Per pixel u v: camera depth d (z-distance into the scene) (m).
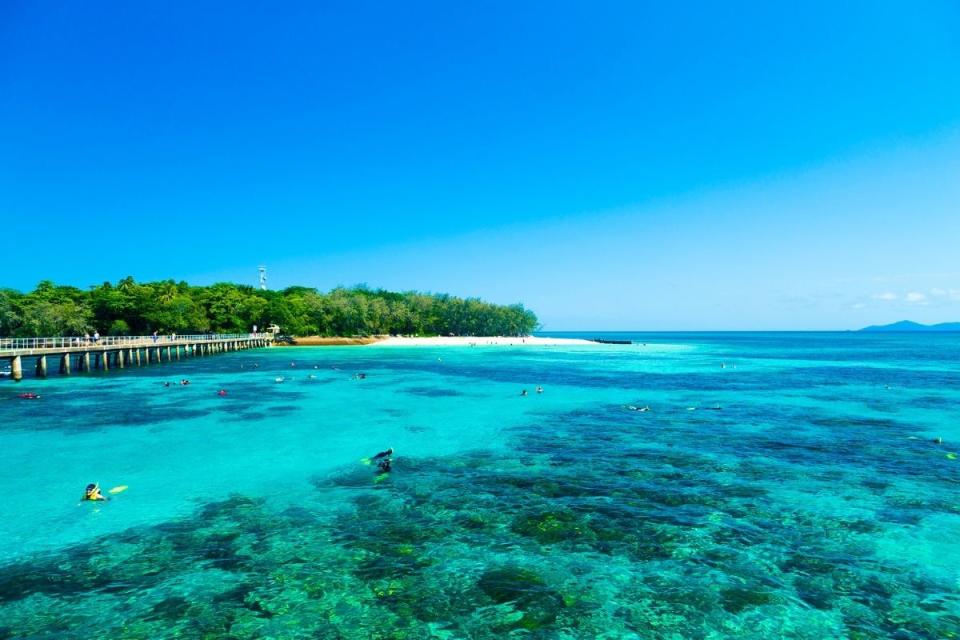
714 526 13.91
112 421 27.73
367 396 37.66
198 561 12.01
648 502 15.70
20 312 77.50
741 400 36.09
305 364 67.44
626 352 104.38
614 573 11.45
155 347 66.12
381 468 19.00
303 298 131.88
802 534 13.41
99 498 15.96
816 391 41.06
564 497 16.14
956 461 20.17
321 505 15.52
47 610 10.02
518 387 43.47
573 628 9.52
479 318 162.12
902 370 61.41
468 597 10.51
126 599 10.44
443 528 13.80
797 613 9.98
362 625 9.62
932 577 11.31
